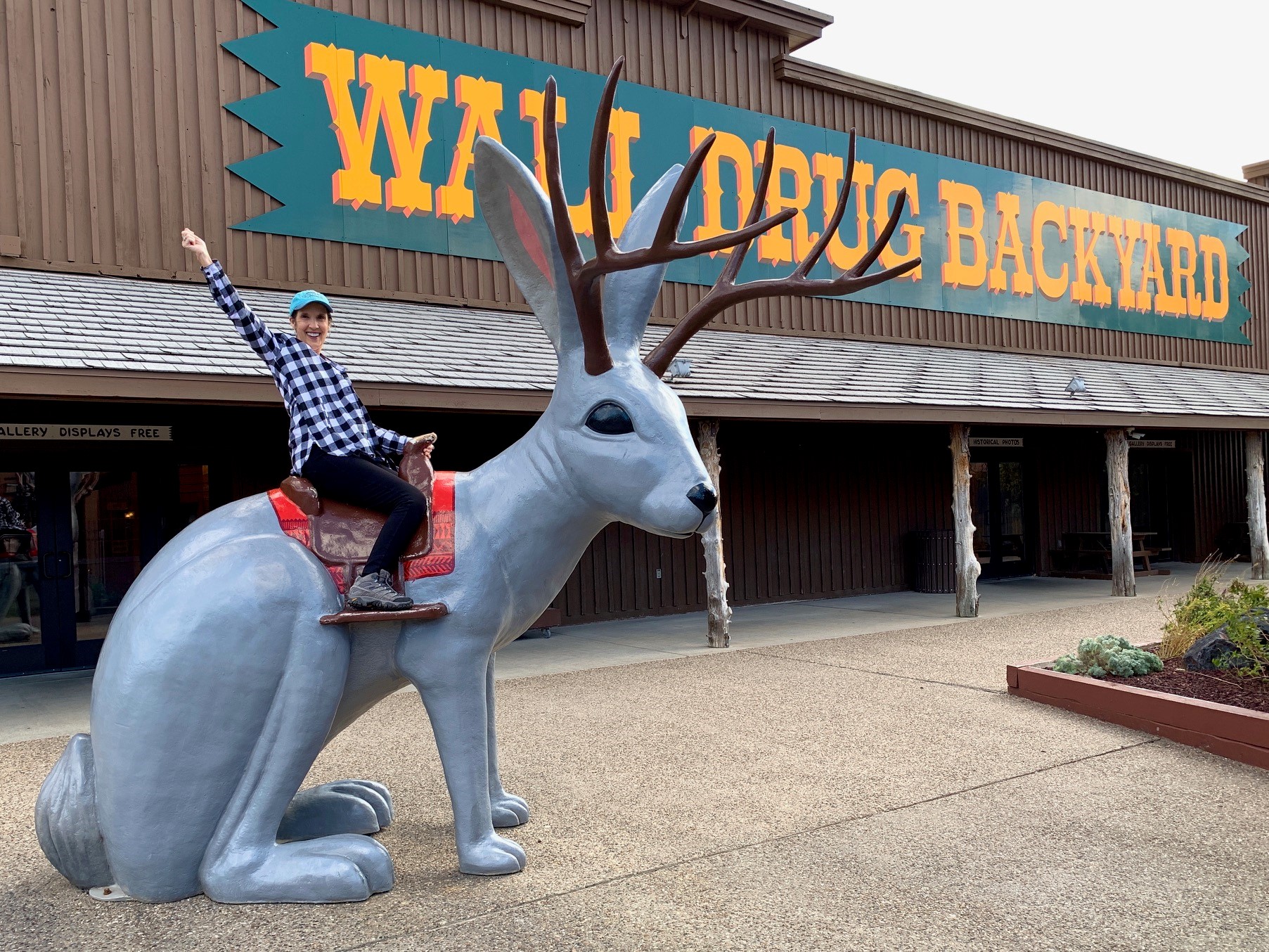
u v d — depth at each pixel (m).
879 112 14.17
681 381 9.53
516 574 3.66
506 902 3.47
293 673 3.35
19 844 4.23
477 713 3.65
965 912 3.41
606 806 4.60
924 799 4.69
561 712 6.73
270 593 3.32
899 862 3.87
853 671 8.12
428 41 10.42
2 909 3.43
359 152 9.98
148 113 8.95
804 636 10.26
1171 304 17.75
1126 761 5.35
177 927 3.24
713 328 12.45
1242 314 19.03
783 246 13.06
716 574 9.66
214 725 3.30
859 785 4.91
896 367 12.38
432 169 10.42
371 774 5.18
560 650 9.60
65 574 9.19
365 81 10.02
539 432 3.71
